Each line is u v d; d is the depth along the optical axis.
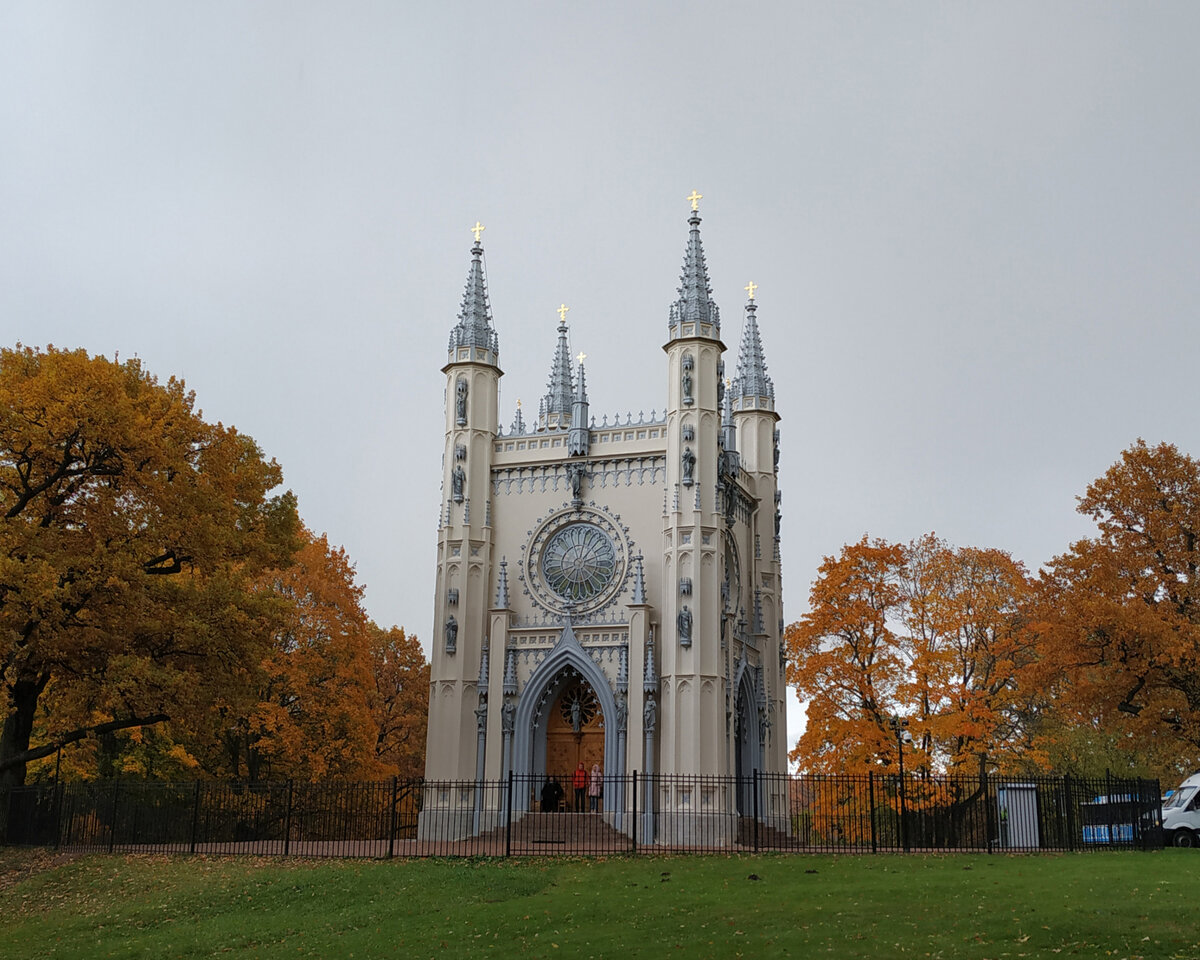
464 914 30.28
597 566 56.53
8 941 30.84
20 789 44.66
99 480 44.62
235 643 45.00
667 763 51.97
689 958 24.27
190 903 33.34
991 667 63.72
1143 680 53.00
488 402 60.09
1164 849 42.22
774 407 69.88
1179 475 55.72
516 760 54.56
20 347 46.00
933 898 29.28
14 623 39.88
